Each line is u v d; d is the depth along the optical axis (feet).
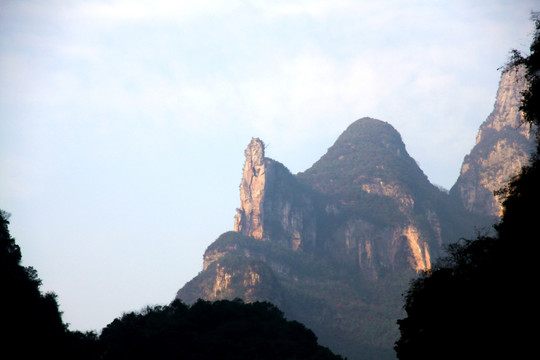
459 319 288.51
